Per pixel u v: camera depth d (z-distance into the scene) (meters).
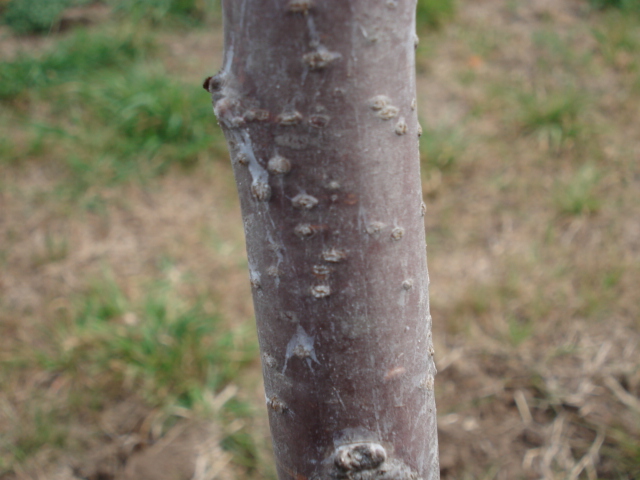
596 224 3.50
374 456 0.95
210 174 4.04
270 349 0.94
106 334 2.93
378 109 0.75
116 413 2.70
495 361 2.84
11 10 5.25
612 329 2.93
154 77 4.33
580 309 3.01
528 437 2.51
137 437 2.60
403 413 0.96
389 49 0.73
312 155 0.76
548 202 3.67
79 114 4.34
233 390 2.78
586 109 4.18
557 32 5.05
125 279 3.35
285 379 0.94
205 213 3.79
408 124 0.79
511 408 2.64
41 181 3.96
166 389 2.75
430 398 1.01
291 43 0.71
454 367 2.83
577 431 2.52
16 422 2.65
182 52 5.03
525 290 3.15
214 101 0.79
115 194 3.89
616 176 3.78
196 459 2.50
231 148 0.82
